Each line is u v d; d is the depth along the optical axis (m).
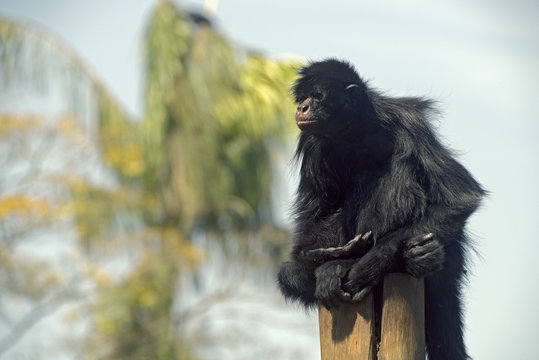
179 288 42.94
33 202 39.72
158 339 41.75
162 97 42.09
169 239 41.94
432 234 17.84
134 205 42.28
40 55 42.28
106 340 41.41
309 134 21.19
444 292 19.59
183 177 42.66
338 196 20.89
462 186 19.22
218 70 42.62
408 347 17.16
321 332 17.86
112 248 42.16
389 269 17.62
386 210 19.50
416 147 19.66
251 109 42.81
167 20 42.25
